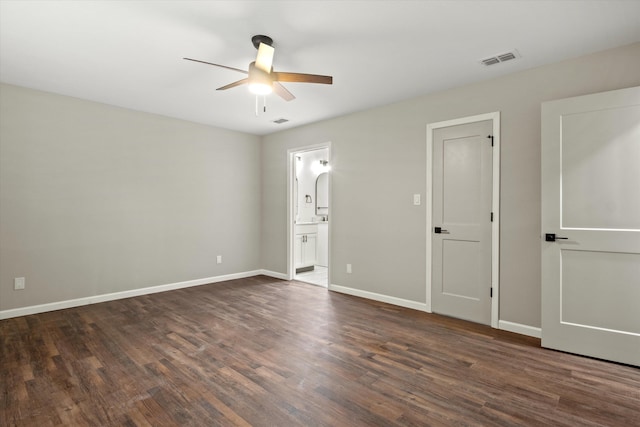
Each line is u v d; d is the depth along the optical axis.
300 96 3.74
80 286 3.89
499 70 3.05
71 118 3.81
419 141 3.74
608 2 2.04
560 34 2.43
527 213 3.02
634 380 2.22
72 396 2.02
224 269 5.26
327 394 2.05
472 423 1.78
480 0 2.04
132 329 3.13
